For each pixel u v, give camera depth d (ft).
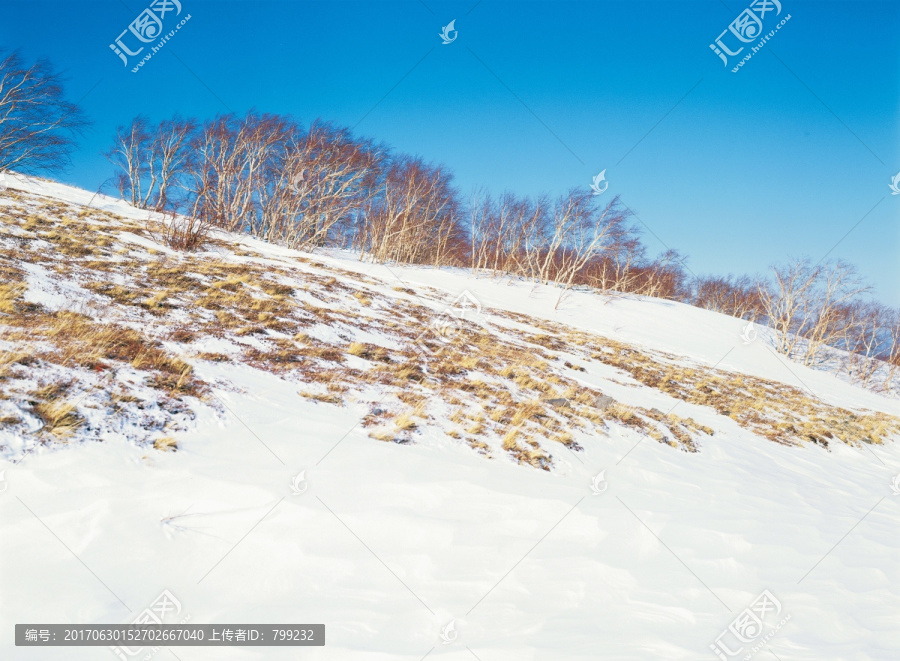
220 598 12.16
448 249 164.76
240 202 124.36
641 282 160.15
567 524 18.86
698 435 38.32
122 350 22.90
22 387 17.07
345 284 60.90
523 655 11.52
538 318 84.28
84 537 12.52
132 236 54.80
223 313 34.60
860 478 38.88
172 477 15.60
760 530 22.06
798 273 135.95
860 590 17.97
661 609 14.65
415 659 11.04
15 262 32.45
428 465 21.07
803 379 91.35
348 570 13.94
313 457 19.22
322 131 129.49
